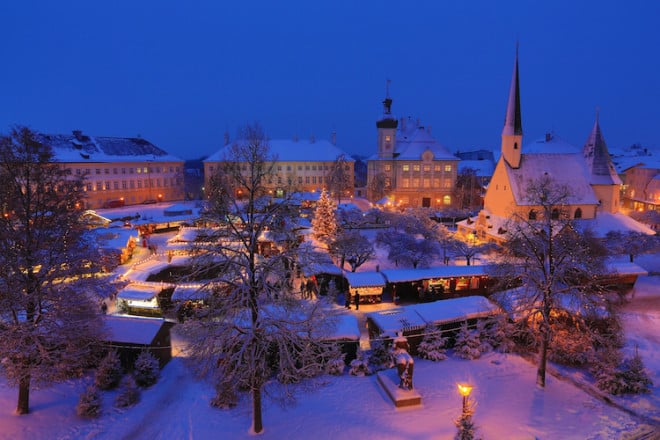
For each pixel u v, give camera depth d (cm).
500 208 6103
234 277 2064
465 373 2595
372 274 3922
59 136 9538
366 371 2573
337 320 2545
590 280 2662
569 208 5766
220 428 2072
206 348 1947
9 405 2233
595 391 2406
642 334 3206
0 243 2077
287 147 11719
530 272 2608
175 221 7031
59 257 2155
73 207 2316
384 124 9775
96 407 2184
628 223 5875
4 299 2031
